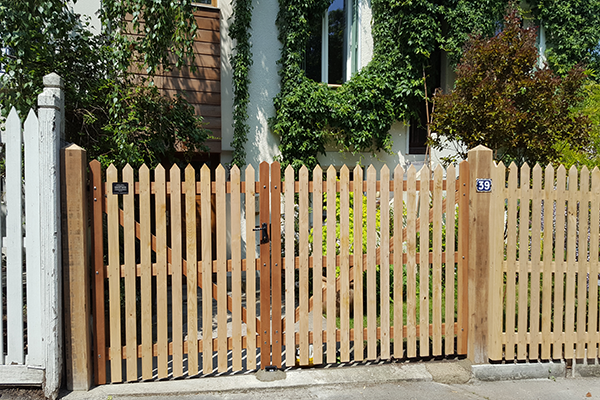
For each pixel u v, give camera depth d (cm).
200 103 684
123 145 411
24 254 342
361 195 341
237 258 323
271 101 729
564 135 489
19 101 396
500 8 771
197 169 683
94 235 303
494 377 339
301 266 334
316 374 331
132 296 309
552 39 839
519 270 345
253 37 717
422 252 349
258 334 335
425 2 730
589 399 313
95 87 439
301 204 332
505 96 482
